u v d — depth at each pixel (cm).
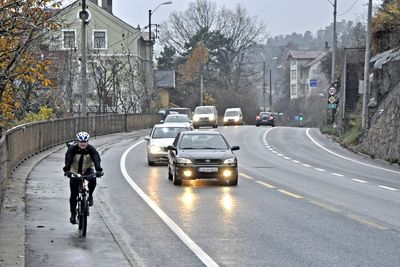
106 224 1549
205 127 7625
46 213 1659
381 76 5241
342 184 2531
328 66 9269
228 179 2384
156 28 9606
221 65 12456
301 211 1773
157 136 3312
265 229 1491
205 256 1209
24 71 2175
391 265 1134
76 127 4706
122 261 1160
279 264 1145
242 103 11894
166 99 11512
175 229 1488
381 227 1521
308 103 13850
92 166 1445
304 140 5675
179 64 12712
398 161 3703
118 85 7075
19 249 1198
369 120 4984
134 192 2177
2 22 1898
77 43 7419
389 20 5994
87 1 9044
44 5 2062
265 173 2934
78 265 1123
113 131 6059
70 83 5428
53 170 2711
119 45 9081
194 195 2111
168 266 1131
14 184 2156
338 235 1419
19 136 2811
